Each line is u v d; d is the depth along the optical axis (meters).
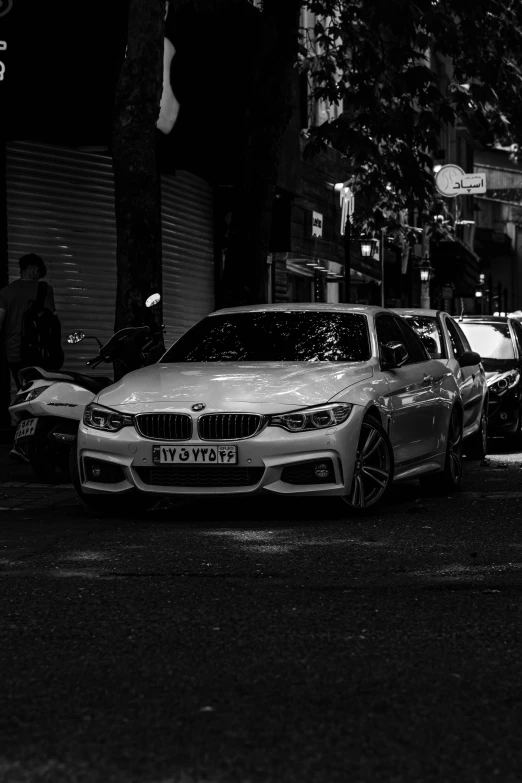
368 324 10.84
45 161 18.47
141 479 9.43
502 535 8.70
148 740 4.16
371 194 21.77
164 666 5.15
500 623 5.92
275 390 9.43
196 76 18.36
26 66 16.39
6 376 17.42
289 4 17.36
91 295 19.41
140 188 13.70
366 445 9.70
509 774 3.82
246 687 4.82
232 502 10.67
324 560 7.66
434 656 5.30
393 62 19.73
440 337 14.78
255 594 6.61
